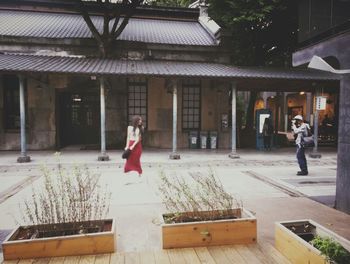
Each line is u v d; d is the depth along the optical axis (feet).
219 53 52.11
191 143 49.42
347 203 16.40
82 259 10.40
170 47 50.26
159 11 61.98
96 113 51.98
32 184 24.03
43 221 11.98
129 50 49.44
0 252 11.48
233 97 39.34
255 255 10.73
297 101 85.15
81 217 12.28
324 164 35.12
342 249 8.66
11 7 56.24
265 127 48.52
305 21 18.74
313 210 16.92
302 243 9.62
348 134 16.38
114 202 18.66
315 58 13.65
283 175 28.17
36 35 46.91
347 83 16.46
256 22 47.57
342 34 15.96
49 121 46.57
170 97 50.11
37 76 44.78
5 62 36.06
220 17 49.01
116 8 46.93
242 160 37.42
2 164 33.53
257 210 16.84
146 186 23.16
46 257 10.48
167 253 10.86
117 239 12.90
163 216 12.80
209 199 15.28
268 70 43.11
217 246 11.44
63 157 38.81
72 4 57.26
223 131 51.19
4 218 15.65
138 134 26.03
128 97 49.78
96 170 30.25
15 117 46.50
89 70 35.17
